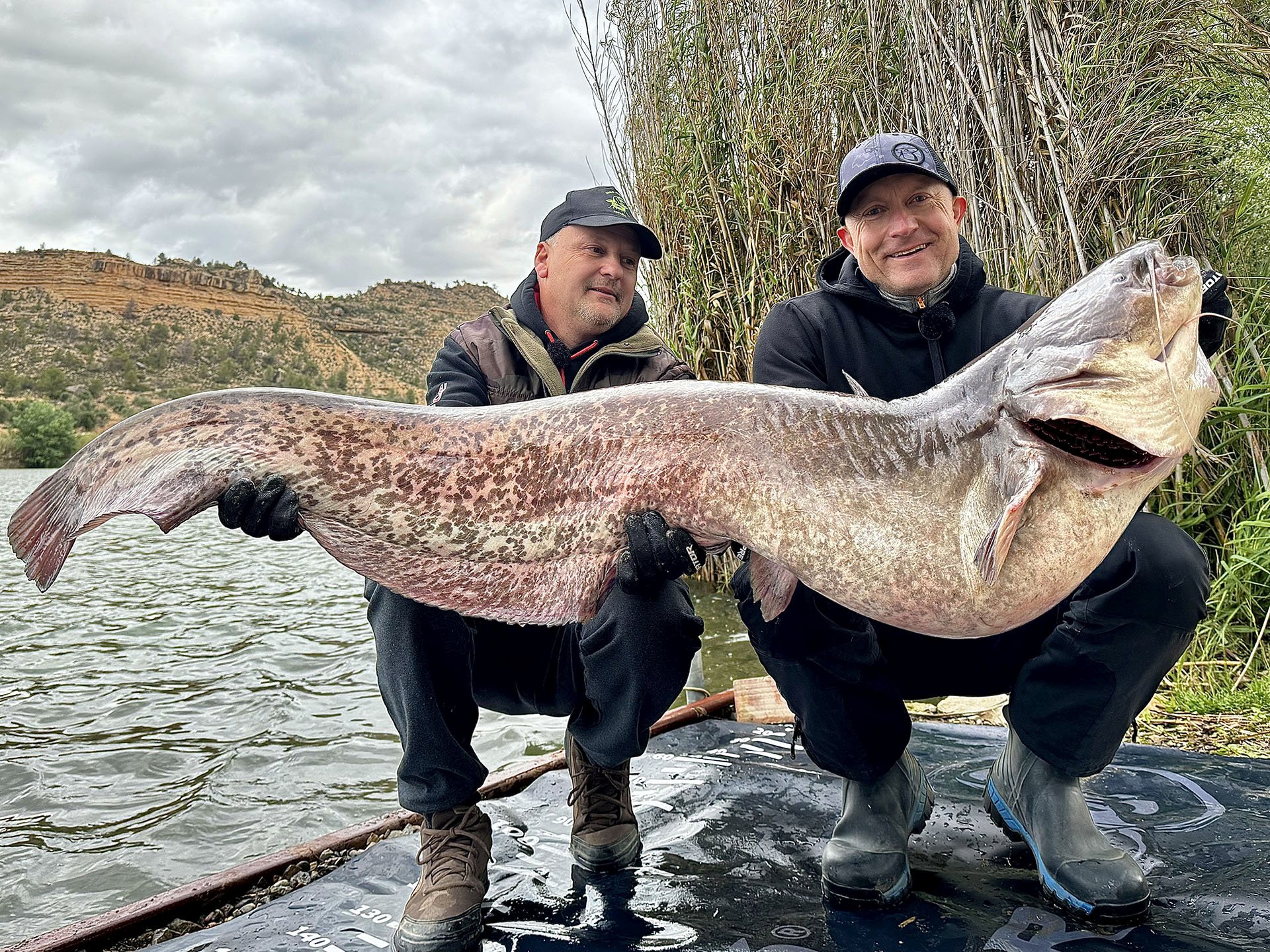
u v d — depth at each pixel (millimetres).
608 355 3080
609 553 2314
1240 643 4613
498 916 2404
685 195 7391
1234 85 4918
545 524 2311
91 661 6590
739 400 2287
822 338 2883
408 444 2303
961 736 3541
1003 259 5234
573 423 2316
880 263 2783
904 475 2154
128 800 3918
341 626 7809
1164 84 5086
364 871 2645
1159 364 1953
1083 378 1956
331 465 2273
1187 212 5102
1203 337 2379
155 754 4488
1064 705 2266
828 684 2367
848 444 2201
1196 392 1999
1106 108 5000
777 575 2312
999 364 2121
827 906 2336
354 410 2301
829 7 6488
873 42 6078
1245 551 4609
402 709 2391
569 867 2688
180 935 2441
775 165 6898
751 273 7094
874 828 2371
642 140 7754
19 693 5703
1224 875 2309
